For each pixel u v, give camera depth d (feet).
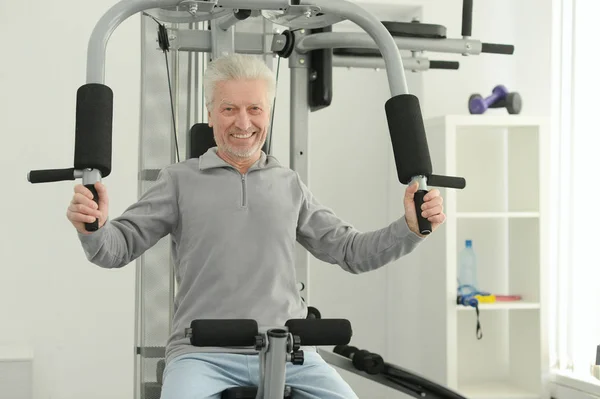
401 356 12.85
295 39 7.61
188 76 7.55
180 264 6.05
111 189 11.66
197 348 5.75
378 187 13.33
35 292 11.46
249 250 5.87
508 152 11.75
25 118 11.34
